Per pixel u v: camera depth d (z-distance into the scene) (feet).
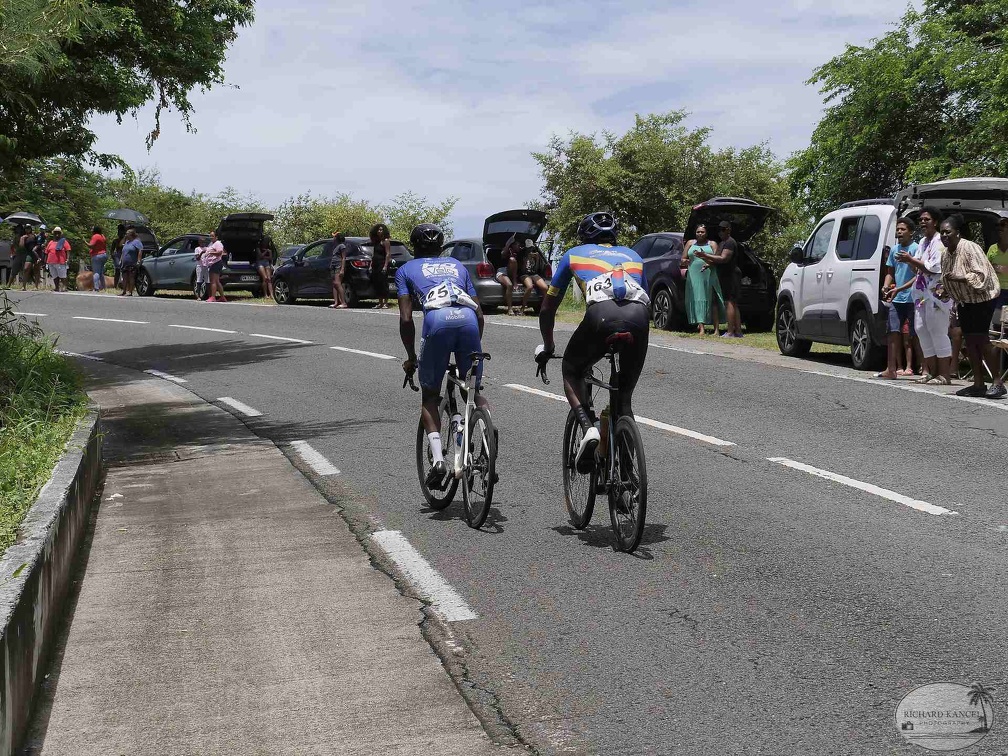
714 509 23.36
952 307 40.52
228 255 97.71
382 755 12.43
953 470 26.53
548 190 159.12
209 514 24.56
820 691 13.74
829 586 17.97
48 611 16.16
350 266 85.66
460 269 23.30
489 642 15.92
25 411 27.89
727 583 18.29
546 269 76.43
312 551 21.13
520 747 12.51
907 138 91.50
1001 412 34.42
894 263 42.78
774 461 28.04
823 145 93.30
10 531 16.76
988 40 89.51
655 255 65.21
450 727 13.10
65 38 27.32
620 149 156.35
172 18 47.80
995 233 43.78
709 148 158.20
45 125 41.42
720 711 13.26
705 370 45.39
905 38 90.33
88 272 119.85
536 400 39.37
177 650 15.99
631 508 20.17
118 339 69.92
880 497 24.02
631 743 12.50
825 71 93.66
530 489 26.04
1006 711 12.95
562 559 20.07
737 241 63.77
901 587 17.80
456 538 21.81
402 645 15.89
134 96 43.60
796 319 50.88
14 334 38.47
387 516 23.82
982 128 81.15
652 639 15.81
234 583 19.19
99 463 28.96
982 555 19.49
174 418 39.32
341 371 49.93
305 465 29.76
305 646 15.98
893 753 11.96
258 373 50.75
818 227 50.52
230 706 13.96
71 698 14.42
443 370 23.24
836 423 33.19
